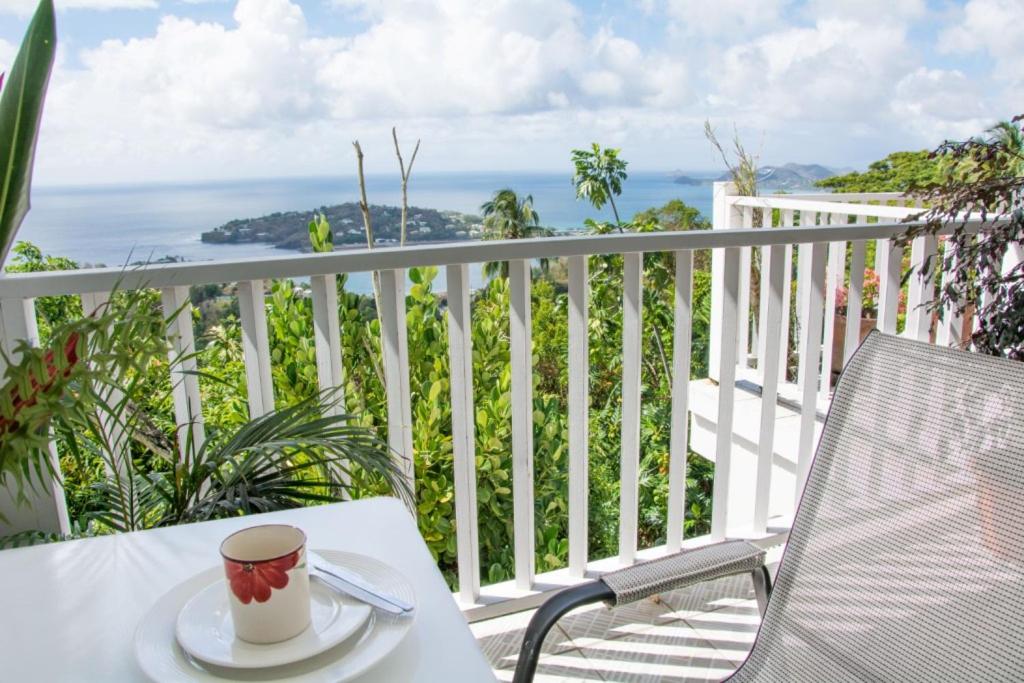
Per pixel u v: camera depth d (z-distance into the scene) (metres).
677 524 2.14
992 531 1.17
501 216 16.03
